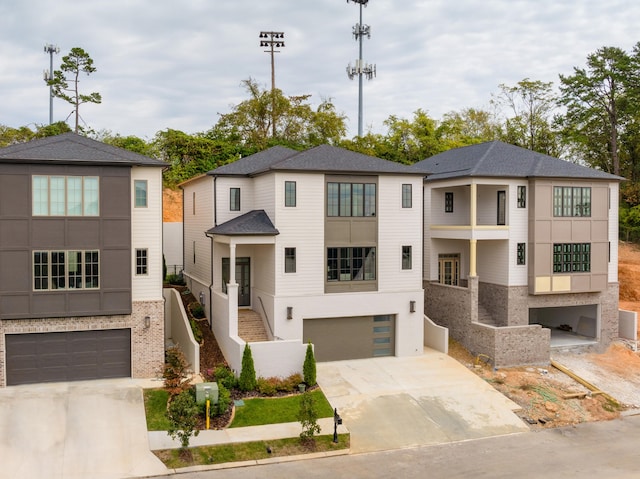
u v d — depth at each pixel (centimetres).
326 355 2667
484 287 3138
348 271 2678
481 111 6850
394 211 2742
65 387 2205
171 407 1853
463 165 3092
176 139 5153
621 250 4481
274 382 2283
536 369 2714
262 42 5859
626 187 4794
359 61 5694
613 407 2411
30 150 2209
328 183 2636
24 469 1647
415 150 5525
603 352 3086
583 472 1797
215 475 1694
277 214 2552
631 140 4931
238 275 2892
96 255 2245
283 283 2564
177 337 2752
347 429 2020
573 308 3325
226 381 2253
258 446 1861
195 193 3288
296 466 1775
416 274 2788
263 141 5491
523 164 3045
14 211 2145
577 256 3038
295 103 5841
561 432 2139
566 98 4969
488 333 2719
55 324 2223
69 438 1823
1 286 2144
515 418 2208
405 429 2069
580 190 3034
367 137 5656
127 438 1844
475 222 2881
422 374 2547
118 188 2255
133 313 2316
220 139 5612
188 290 3412
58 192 2192
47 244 2184
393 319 2778
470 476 1742
